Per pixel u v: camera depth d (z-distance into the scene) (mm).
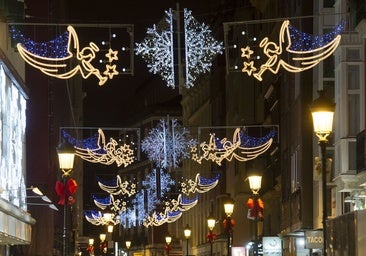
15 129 39344
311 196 57969
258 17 91062
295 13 62875
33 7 69938
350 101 47688
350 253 21516
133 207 191375
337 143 48969
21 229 38812
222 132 113625
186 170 152000
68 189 37844
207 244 127375
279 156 73750
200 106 137750
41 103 68938
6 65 35281
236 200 98000
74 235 114688
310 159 58281
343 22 47719
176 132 104875
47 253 66938
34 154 68000
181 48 40281
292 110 63938
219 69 115375
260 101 89625
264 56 83188
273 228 78438
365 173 43250
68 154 35906
